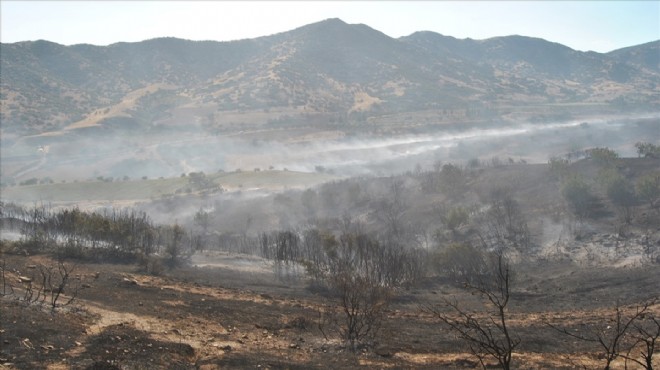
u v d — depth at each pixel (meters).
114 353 22.73
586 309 52.56
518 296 61.09
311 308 45.34
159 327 30.70
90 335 25.53
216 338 30.06
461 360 28.75
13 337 22.22
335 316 40.12
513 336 36.41
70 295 36.69
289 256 85.00
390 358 29.08
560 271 75.81
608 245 81.75
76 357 21.30
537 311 51.97
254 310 41.72
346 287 38.72
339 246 81.44
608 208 96.88
